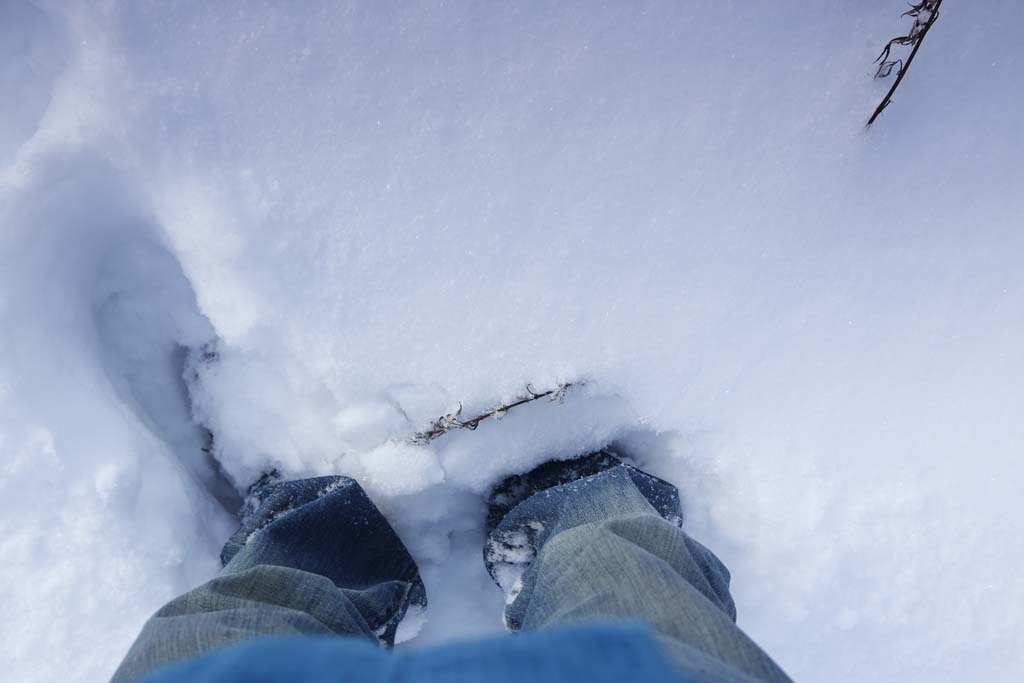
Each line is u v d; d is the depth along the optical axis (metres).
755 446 1.39
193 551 1.41
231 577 1.08
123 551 1.32
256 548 1.21
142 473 1.36
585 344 1.32
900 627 1.42
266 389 1.44
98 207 1.33
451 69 1.25
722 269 1.32
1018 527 1.41
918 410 1.38
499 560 1.42
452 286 1.30
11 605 1.30
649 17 1.26
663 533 1.07
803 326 1.34
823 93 1.29
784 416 1.38
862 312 1.35
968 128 1.31
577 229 1.30
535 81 1.26
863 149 1.30
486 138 1.27
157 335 1.50
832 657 1.45
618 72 1.27
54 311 1.36
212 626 0.92
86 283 1.41
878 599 1.42
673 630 0.79
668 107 1.28
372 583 1.34
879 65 1.28
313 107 1.25
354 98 1.25
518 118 1.27
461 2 1.24
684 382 1.35
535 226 1.29
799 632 1.44
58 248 1.34
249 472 1.51
